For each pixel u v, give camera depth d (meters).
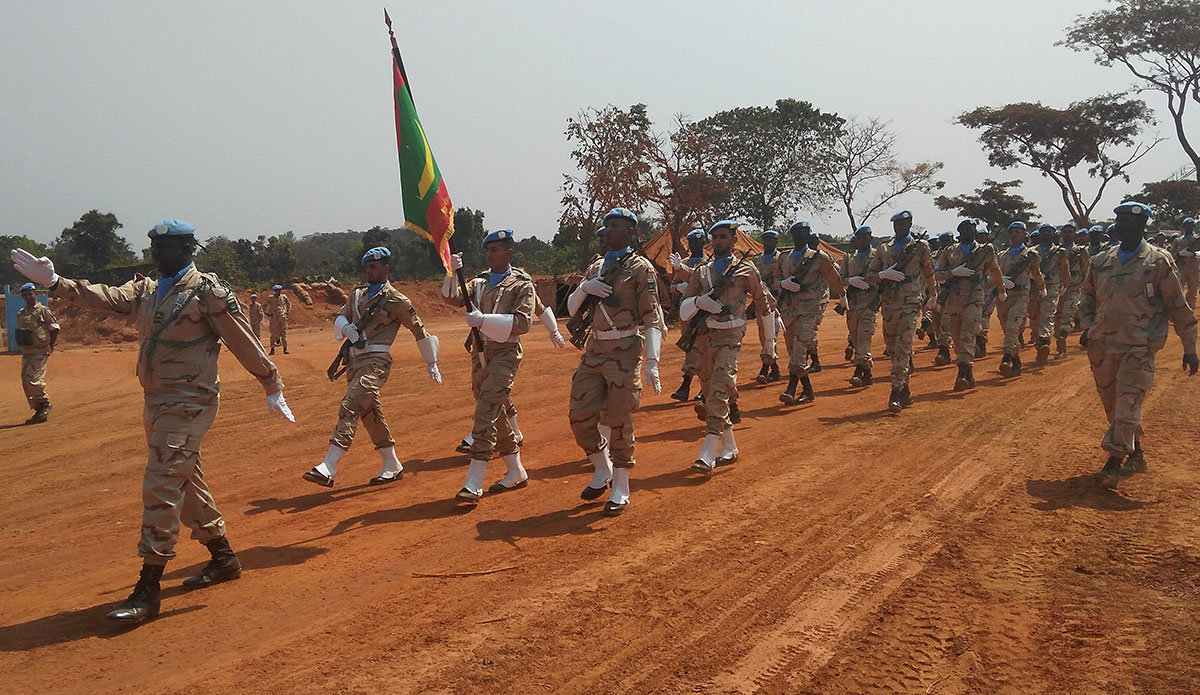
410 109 6.81
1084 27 53.56
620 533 6.29
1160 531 6.06
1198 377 12.70
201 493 5.35
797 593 5.09
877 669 4.12
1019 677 4.04
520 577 5.42
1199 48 50.72
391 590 5.25
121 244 64.88
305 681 4.07
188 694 3.97
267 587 5.37
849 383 13.76
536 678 4.06
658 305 6.90
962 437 9.31
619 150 36.00
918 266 11.34
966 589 5.11
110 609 5.10
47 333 13.30
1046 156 55.94
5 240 68.06
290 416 5.48
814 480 7.70
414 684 4.01
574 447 9.58
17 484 8.83
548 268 58.03
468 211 67.81
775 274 12.64
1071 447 8.70
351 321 8.05
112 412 14.09
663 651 4.34
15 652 4.49
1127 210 7.39
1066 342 17.95
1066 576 5.29
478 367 7.54
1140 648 4.30
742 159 69.88
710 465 7.98
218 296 5.12
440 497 7.52
